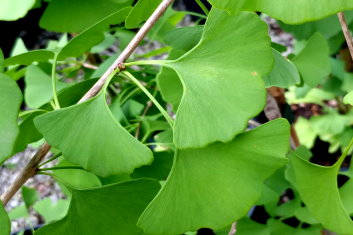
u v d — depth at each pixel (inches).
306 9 13.0
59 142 14.7
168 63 14.9
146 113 24.4
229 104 14.4
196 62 14.8
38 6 21.0
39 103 21.2
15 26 59.5
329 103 58.0
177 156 14.7
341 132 46.4
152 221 14.6
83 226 15.9
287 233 26.4
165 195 14.6
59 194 45.4
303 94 38.7
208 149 14.9
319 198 16.4
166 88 17.9
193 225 15.0
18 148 17.5
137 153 14.6
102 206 15.7
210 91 14.5
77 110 14.9
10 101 14.0
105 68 20.7
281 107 27.1
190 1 58.5
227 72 14.5
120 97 21.7
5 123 13.9
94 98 15.0
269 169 14.9
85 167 14.7
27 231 32.6
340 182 33.5
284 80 17.2
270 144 14.8
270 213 29.0
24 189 25.8
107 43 25.1
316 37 21.7
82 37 16.8
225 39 14.6
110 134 14.7
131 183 15.3
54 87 16.7
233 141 14.8
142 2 15.4
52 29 19.3
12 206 41.8
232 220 15.0
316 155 48.7
